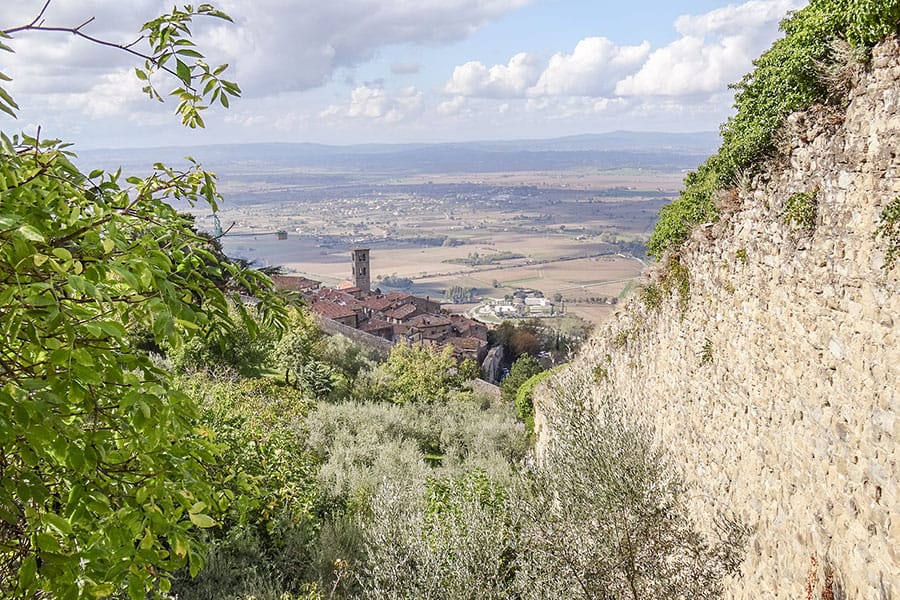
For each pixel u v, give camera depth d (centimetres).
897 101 479
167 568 328
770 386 686
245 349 2220
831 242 566
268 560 909
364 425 1981
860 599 489
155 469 317
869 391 490
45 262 263
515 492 809
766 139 743
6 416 246
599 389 1413
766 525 672
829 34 607
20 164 294
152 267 290
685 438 951
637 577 655
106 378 282
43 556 264
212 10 348
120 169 352
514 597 738
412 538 806
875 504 474
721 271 854
